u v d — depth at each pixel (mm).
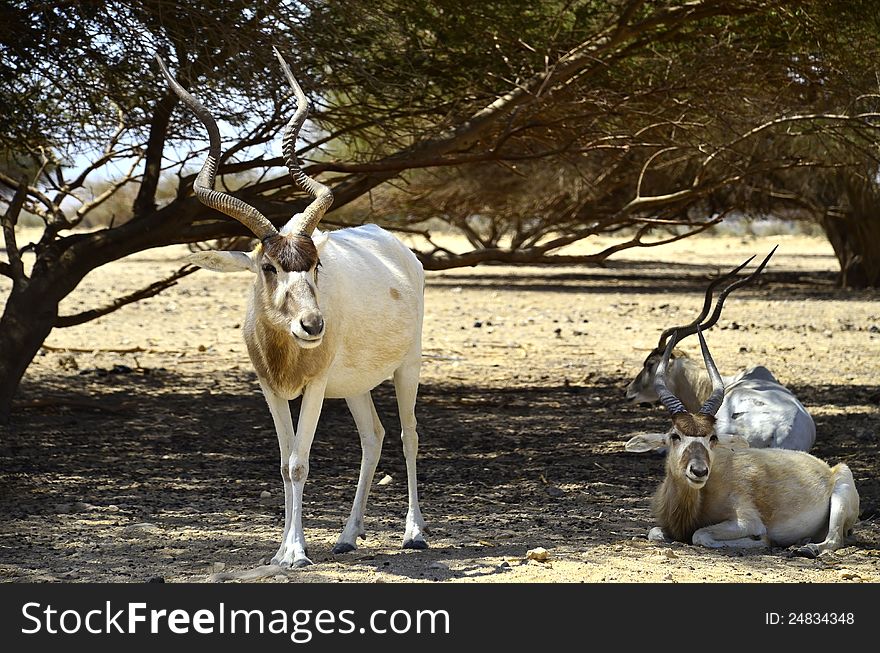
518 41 14836
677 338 9758
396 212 37375
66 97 13938
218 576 7453
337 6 13133
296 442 7773
